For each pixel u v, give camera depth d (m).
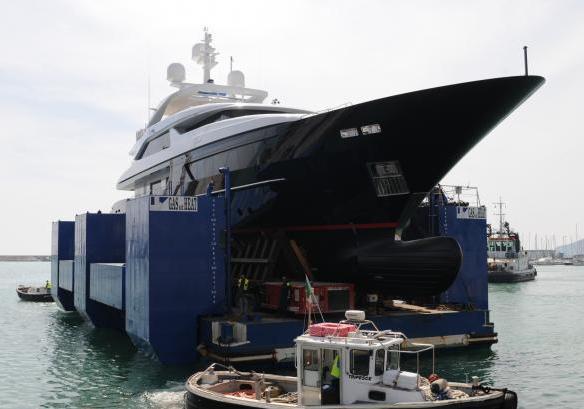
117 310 27.03
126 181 32.69
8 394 15.02
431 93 16.44
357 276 19.62
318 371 10.92
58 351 21.19
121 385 15.58
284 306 17.66
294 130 19.14
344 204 19.19
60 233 34.94
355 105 17.52
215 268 17.28
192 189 24.20
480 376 16.39
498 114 16.64
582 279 86.38
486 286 21.55
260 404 10.73
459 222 21.33
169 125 26.88
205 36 33.06
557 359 18.95
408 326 17.88
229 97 31.20
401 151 17.50
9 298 46.91
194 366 16.72
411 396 10.27
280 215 21.09
